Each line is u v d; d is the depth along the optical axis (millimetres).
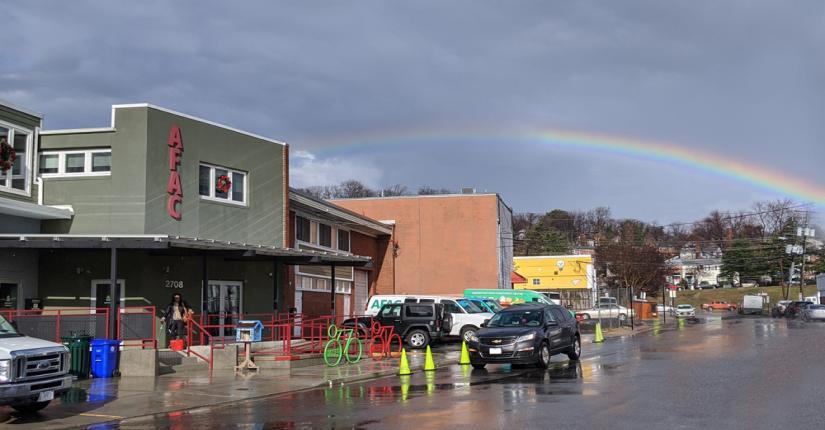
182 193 24969
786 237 94000
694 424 10773
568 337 22000
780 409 12070
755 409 12094
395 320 28344
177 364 21078
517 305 22469
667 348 26609
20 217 22891
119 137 23828
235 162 27359
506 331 20219
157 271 23969
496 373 19219
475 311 31734
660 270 80188
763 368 18594
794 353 22859
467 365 21938
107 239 19719
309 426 11516
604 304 54031
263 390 16453
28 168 23500
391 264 45969
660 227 98625
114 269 19391
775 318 64000
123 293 23484
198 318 25156
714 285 137875
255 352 22703
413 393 15305
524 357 19688
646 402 13000
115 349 18969
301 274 33156
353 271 41469
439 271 47906
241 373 19922
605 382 16250
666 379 16562
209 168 26406
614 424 10844
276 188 29344
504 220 52875
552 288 70188
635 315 66125
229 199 27094
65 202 23812
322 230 36750
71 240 19594
